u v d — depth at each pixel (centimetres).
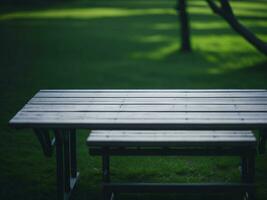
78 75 1415
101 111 620
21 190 682
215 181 701
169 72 1478
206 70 1508
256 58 1738
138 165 745
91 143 599
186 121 586
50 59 1733
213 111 615
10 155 783
